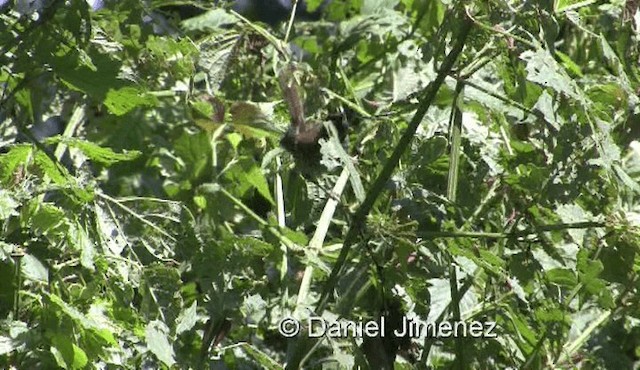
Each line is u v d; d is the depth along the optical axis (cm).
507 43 234
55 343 204
